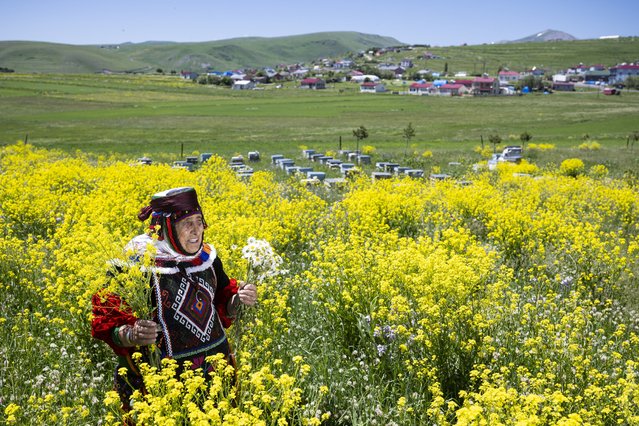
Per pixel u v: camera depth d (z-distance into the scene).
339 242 7.99
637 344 5.89
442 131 81.19
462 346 4.98
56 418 3.99
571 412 4.32
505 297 6.85
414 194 16.23
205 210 11.08
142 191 14.51
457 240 7.95
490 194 15.84
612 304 7.46
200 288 3.92
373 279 5.94
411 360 5.04
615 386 4.42
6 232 10.27
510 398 3.86
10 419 3.73
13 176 17.48
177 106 127.69
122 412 3.83
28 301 6.55
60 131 76.06
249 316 5.11
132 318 3.75
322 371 4.93
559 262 8.92
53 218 10.72
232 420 3.13
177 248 3.83
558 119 100.44
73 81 191.62
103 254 3.89
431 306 5.27
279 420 3.30
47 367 4.83
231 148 56.31
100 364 4.95
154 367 3.60
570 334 5.70
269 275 5.28
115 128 80.88
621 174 29.25
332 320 5.84
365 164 37.66
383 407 4.57
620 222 13.99
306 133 76.00
